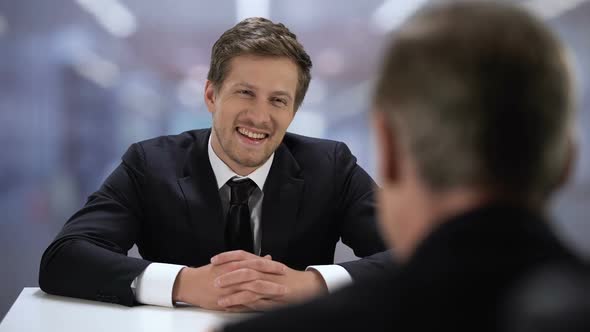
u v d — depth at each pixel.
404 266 0.78
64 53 9.95
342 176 3.34
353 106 10.75
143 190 3.13
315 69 10.75
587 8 10.90
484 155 0.74
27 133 9.80
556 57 0.75
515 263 0.70
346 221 3.29
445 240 0.74
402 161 0.83
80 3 9.91
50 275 2.61
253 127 2.92
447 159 0.75
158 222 3.10
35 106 9.81
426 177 0.79
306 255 3.18
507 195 0.76
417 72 0.76
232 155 3.00
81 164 9.88
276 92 2.90
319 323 0.75
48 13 9.91
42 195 9.62
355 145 10.73
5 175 9.46
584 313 0.57
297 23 10.64
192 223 3.05
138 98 10.23
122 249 2.94
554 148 0.75
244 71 2.88
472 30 0.75
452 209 0.78
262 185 3.13
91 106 10.08
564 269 0.67
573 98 0.78
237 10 10.23
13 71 9.65
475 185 0.77
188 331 2.17
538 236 0.73
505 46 0.73
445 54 0.75
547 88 0.73
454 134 0.74
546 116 0.73
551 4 10.83
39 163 9.75
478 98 0.73
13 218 9.40
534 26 0.76
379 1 10.53
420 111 0.76
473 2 0.79
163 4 10.17
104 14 10.06
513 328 0.62
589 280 0.64
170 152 3.25
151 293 2.49
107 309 2.44
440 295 0.70
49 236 9.45
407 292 0.73
